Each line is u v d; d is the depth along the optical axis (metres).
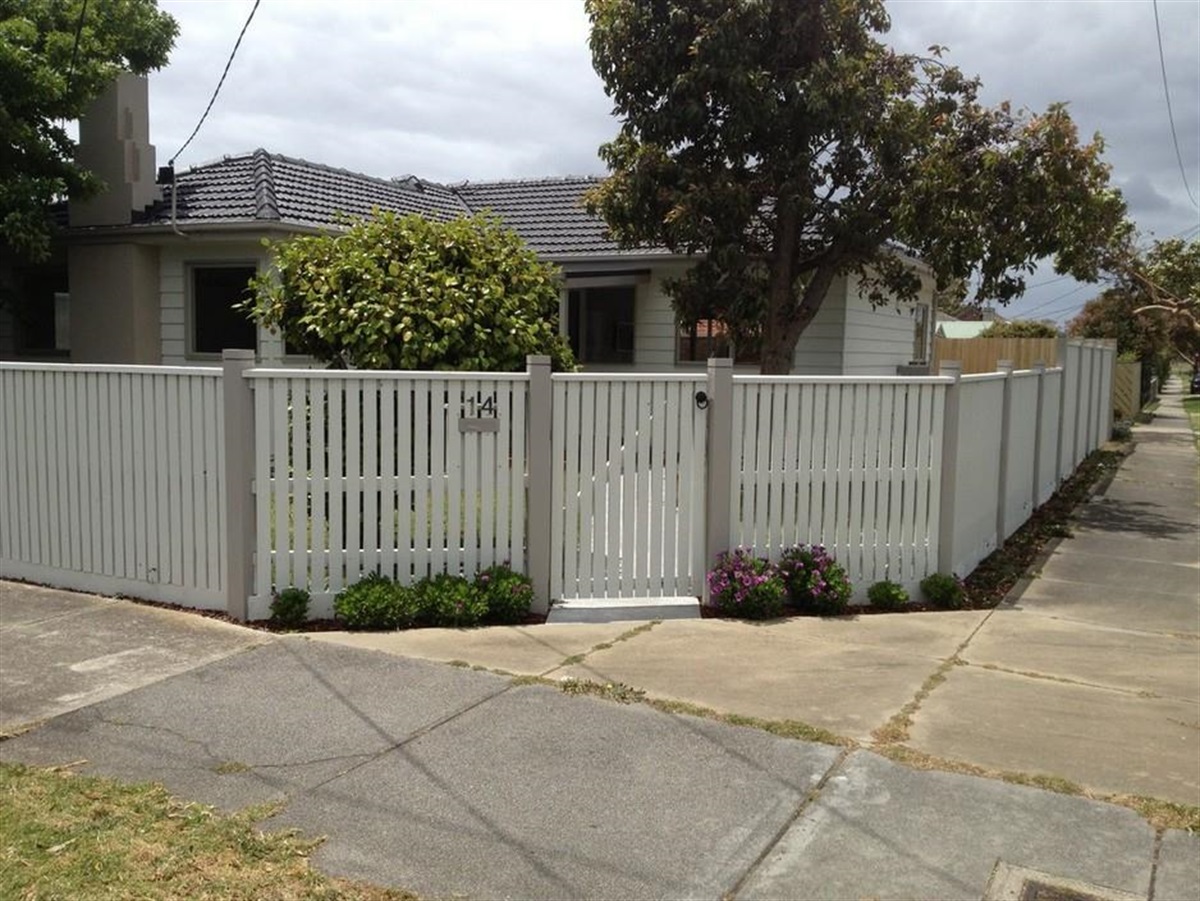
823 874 3.57
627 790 4.18
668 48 11.13
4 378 7.53
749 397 7.09
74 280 14.95
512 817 3.95
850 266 12.84
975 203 10.91
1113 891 3.48
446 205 18.19
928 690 5.48
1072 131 10.90
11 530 7.65
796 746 4.64
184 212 14.35
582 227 17.09
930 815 4.00
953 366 7.43
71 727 4.79
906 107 11.12
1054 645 6.50
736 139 11.05
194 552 6.85
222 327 14.82
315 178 15.96
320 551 6.63
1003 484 9.47
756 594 6.86
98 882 3.42
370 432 6.62
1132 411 29.17
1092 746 4.73
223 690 5.30
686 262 15.64
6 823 3.81
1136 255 25.03
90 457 7.20
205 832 3.78
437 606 6.54
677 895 3.43
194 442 6.76
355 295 8.16
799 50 11.13
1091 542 10.14
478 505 6.82
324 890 3.41
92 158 14.55
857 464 7.32
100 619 6.64
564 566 6.99
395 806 4.02
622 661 5.88
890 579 7.48
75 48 13.28
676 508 7.09
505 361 8.29
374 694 5.26
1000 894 3.45
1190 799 4.18
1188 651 6.44
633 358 16.34
